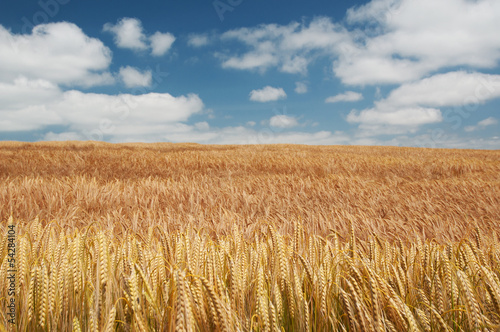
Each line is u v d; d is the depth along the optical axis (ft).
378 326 4.37
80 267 5.51
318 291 5.41
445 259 6.38
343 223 15.81
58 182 24.79
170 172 40.16
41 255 7.00
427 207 20.76
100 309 4.74
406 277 6.49
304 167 44.78
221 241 7.79
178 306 3.84
